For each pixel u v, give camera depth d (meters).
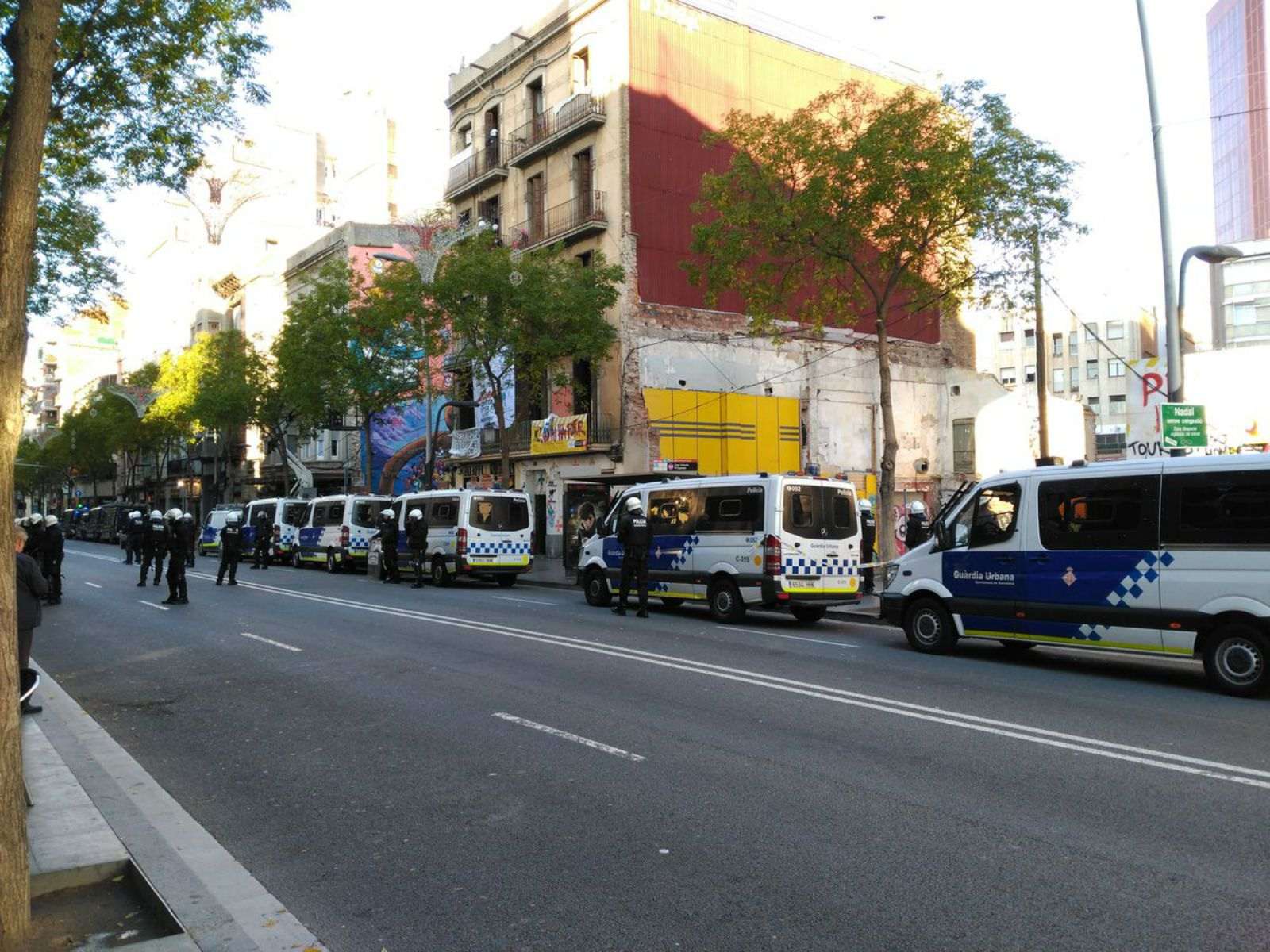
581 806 5.62
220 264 64.81
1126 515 9.98
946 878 4.46
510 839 5.11
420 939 3.96
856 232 17.09
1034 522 10.74
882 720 7.70
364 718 8.09
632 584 16.69
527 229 33.50
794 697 8.67
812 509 15.06
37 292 17.53
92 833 5.00
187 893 4.34
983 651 12.06
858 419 33.06
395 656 11.23
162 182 12.91
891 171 16.09
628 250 28.98
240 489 60.12
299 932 3.92
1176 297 13.83
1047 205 16.14
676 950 3.80
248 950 3.75
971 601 11.27
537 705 8.37
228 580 23.44
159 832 5.21
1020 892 4.29
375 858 4.91
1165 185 13.84
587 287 26.81
